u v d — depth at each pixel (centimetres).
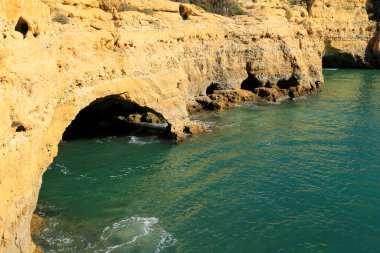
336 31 7944
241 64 4944
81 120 3750
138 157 2962
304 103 4841
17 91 1325
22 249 1413
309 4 7688
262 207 2227
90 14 2781
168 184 2508
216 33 4647
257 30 5022
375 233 1972
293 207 2228
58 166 2761
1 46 1241
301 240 1919
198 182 2544
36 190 1551
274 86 5200
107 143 3269
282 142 3338
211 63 4638
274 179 2589
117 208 2188
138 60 3039
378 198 2320
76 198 2291
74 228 1958
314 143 3303
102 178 2580
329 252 1830
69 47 2353
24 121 1355
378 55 8144
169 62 3434
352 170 2725
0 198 1177
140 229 1977
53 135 2031
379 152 3072
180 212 2164
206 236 1942
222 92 4775
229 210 2189
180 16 4225
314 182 2541
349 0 8000
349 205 2241
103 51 2730
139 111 3947
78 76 2377
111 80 2792
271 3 6944
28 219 1465
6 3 1383
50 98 1661
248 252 1827
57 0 2539
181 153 3056
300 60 5366
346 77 7038
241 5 6456
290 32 5400
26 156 1387
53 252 1742
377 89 5769
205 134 3547
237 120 4038
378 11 8706
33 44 1504
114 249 1794
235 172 2703
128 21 3091
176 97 3453
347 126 3806
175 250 1819
